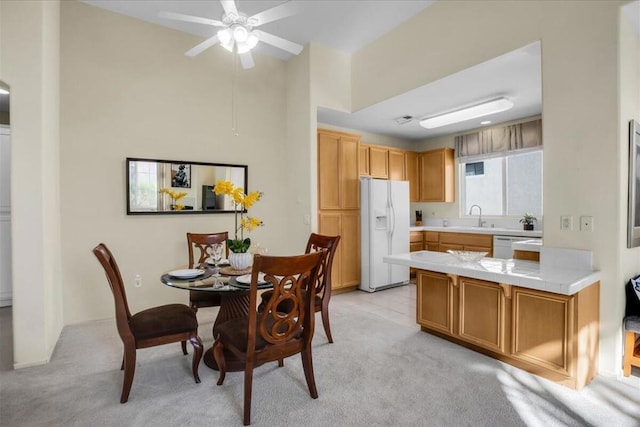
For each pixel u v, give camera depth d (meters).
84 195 3.24
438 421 1.77
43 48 2.45
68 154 3.16
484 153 5.23
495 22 2.82
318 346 2.75
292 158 4.36
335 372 2.31
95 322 3.26
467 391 2.05
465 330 2.65
